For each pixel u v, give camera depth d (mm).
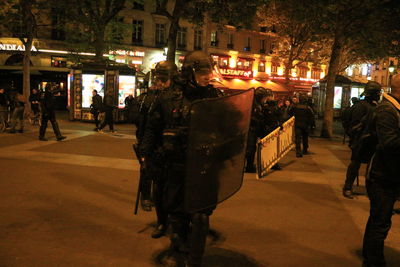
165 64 4523
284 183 7445
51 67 30203
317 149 13055
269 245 4328
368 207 5977
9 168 7852
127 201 5828
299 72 51344
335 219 5336
